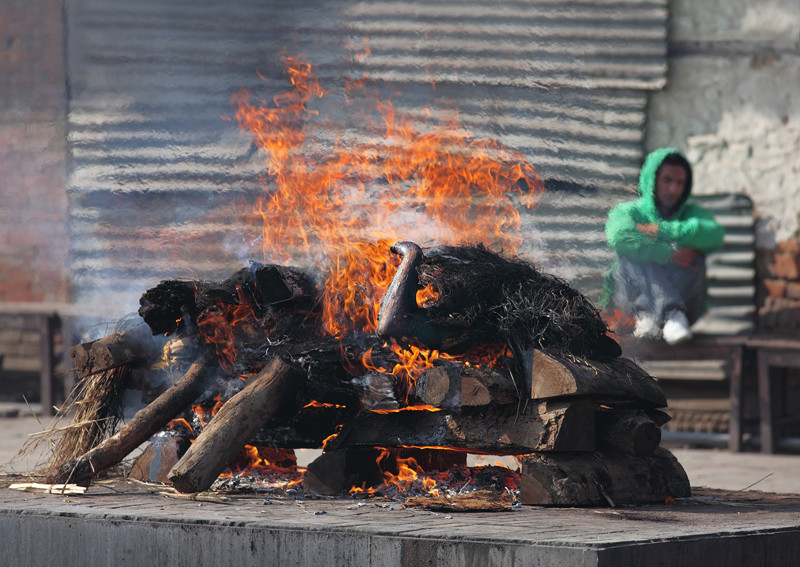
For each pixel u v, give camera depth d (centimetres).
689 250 1730
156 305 964
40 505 830
